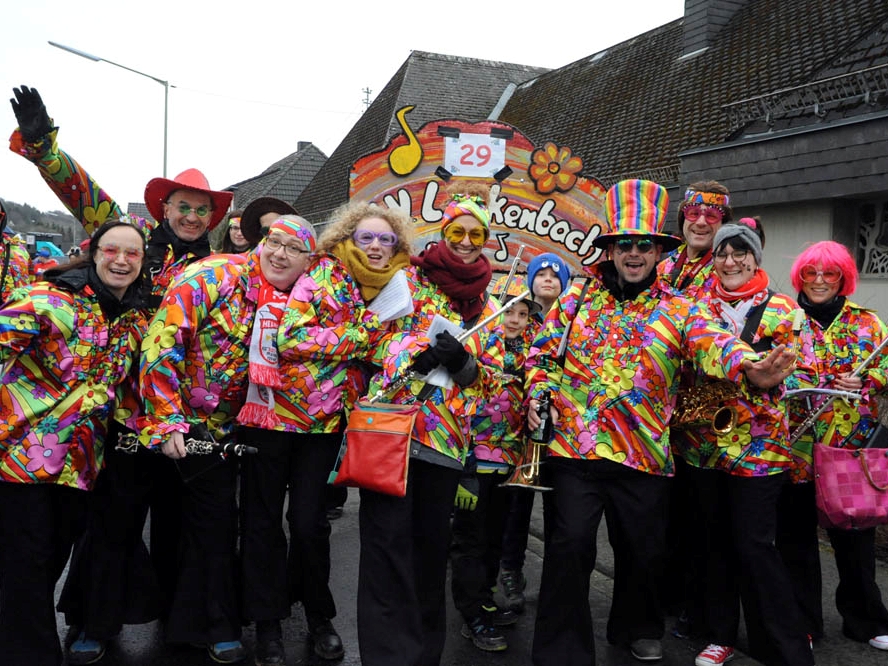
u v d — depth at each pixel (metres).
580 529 3.33
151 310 3.40
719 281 3.74
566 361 3.50
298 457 3.47
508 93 20.61
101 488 3.44
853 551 3.82
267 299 3.36
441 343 3.23
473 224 3.37
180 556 3.56
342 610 4.13
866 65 8.81
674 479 3.99
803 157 8.06
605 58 17.41
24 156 3.88
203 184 3.81
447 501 3.34
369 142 20.72
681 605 4.14
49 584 3.17
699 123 12.09
